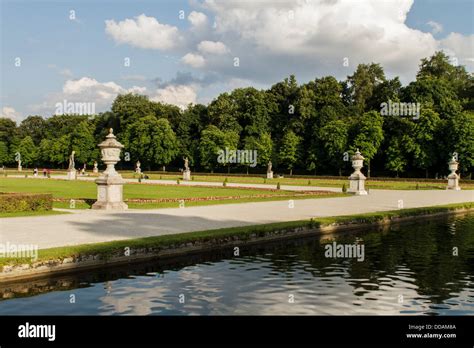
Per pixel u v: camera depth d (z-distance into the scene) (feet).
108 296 36.45
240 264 47.91
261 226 63.46
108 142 91.35
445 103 280.72
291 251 55.21
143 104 407.85
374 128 278.05
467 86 333.01
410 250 56.29
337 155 291.79
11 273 40.60
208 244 54.85
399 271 45.29
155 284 39.88
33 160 474.08
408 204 111.96
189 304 34.71
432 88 288.10
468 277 43.16
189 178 251.39
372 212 86.63
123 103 428.15
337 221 72.28
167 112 409.49
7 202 81.00
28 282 40.29
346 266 47.26
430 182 230.07
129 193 132.77
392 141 273.95
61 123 482.28
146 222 71.26
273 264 48.01
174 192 140.15
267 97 361.92
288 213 86.38
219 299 35.94
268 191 154.30
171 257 50.90
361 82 350.43
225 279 41.63
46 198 86.17
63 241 52.85
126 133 379.55
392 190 185.06
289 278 42.16
